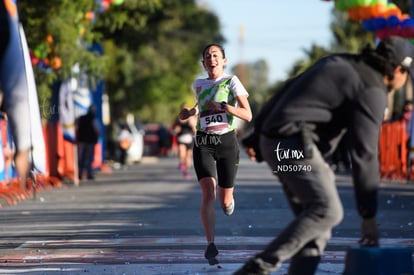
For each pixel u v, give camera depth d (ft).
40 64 150.71
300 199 45.37
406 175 168.04
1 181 128.77
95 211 110.52
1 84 87.40
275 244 44.78
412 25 95.86
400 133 171.94
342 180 176.35
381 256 44.47
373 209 44.27
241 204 118.32
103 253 71.56
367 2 93.91
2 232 88.38
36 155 105.29
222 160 64.95
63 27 146.82
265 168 237.25
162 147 398.62
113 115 396.57
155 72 442.91
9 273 61.67
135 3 192.24
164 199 129.80
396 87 46.01
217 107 62.39
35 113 106.22
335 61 45.47
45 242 79.56
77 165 177.58
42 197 135.33
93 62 156.25
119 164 271.49
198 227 90.43
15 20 95.76
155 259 67.62
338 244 75.56
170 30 458.50
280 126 45.03
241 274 45.42
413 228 88.53
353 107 44.34
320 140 46.03
